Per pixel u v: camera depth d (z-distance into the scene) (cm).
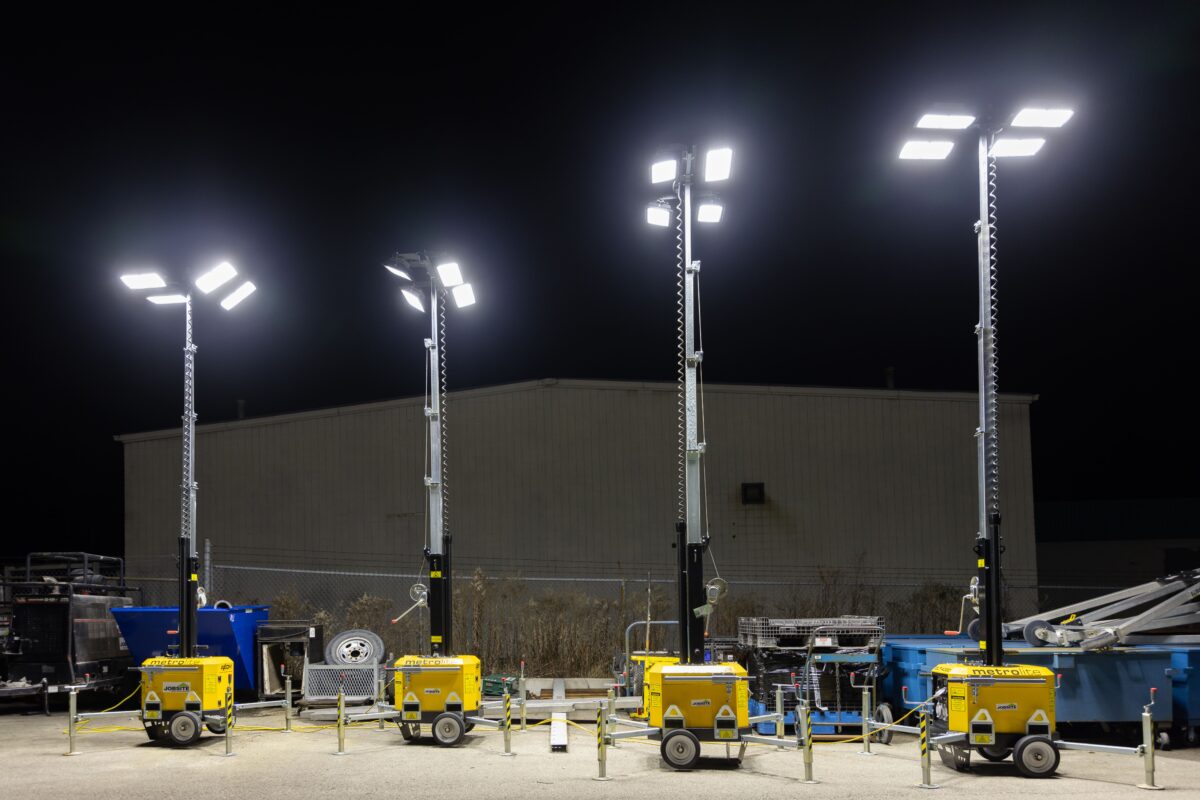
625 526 2614
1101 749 1066
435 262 1404
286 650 1752
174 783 1059
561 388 2648
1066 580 3856
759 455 2677
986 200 1162
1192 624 1420
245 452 2752
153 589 2733
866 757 1233
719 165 1216
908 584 2641
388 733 1431
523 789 1015
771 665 1452
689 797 971
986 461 1148
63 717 1658
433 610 1366
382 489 2664
